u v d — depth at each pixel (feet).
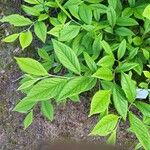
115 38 1.55
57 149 1.78
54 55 1.57
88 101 1.73
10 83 1.80
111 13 1.48
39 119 1.77
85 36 1.48
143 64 1.57
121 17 1.51
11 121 1.80
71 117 1.75
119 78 1.56
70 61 1.19
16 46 1.80
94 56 1.45
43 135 1.78
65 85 1.15
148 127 1.31
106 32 1.56
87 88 1.17
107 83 1.26
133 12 1.54
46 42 1.74
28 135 1.79
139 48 1.53
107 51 1.30
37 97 1.14
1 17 1.82
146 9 1.09
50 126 1.77
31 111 1.53
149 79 1.44
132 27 1.63
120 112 1.17
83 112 1.74
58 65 1.56
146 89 1.44
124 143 1.72
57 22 1.53
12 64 1.80
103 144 1.74
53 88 1.16
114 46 1.49
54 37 1.72
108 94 1.18
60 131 1.77
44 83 1.16
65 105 1.74
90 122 1.74
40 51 1.57
